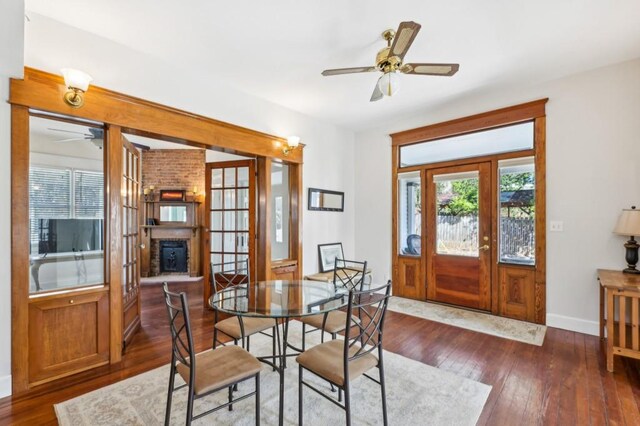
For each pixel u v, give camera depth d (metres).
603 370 2.47
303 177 4.55
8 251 2.12
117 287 2.66
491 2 2.20
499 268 3.87
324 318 2.39
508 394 2.16
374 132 5.20
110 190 2.62
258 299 2.32
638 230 2.74
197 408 1.99
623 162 3.07
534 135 3.59
